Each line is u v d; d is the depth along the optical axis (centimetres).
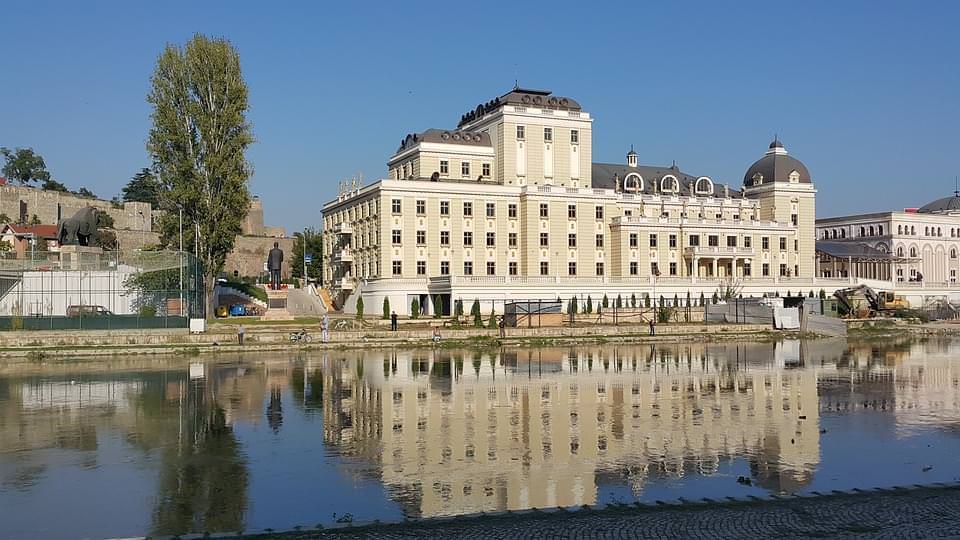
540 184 14238
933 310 13275
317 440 3353
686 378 5488
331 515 2309
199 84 9669
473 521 2095
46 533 2172
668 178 15912
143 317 8006
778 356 7325
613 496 2480
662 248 14475
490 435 3444
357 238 14238
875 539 1928
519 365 6419
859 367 6284
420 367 6256
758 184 16600
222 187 9688
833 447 3209
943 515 2128
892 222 19475
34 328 7656
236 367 6284
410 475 2764
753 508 2208
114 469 2870
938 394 4731
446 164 14012
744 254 14825
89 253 9438
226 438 3406
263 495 2525
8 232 14150
